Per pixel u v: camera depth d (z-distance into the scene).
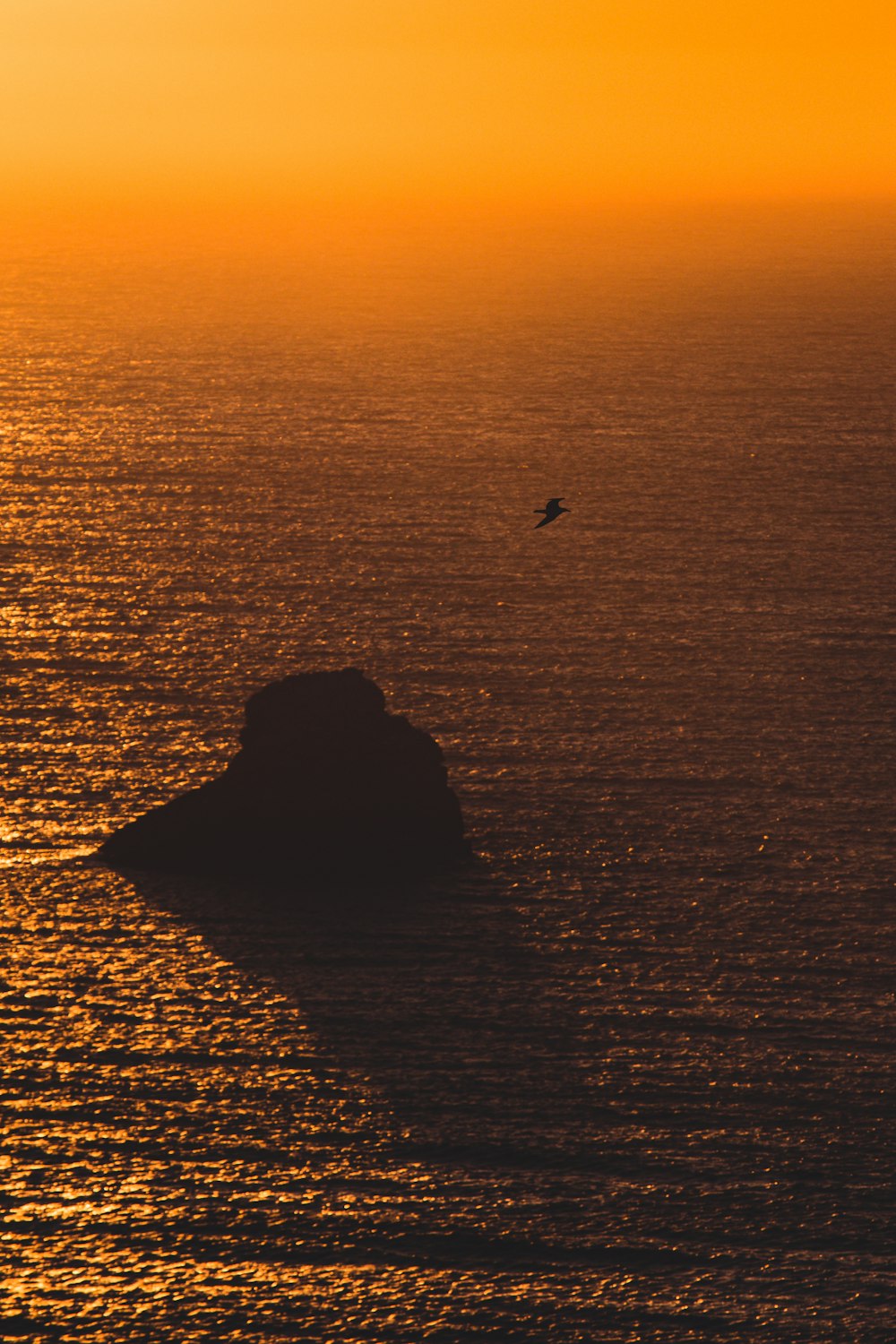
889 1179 180.38
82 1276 164.12
